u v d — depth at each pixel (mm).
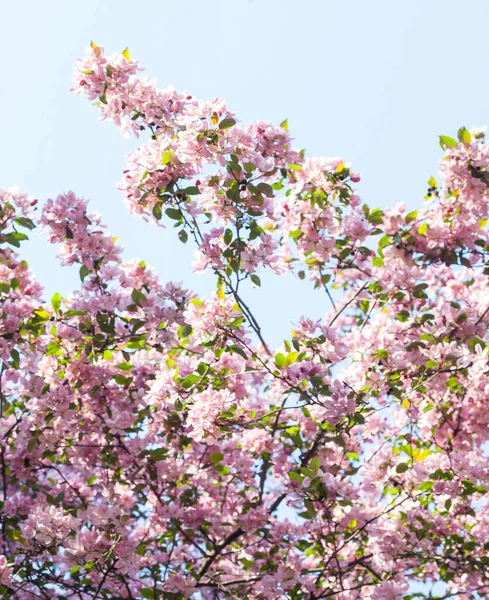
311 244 6309
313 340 5379
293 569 5895
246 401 6781
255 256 5617
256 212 5590
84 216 5918
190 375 5629
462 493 5883
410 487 6113
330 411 5289
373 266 6672
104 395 6230
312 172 6102
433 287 7742
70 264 5980
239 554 6770
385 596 5840
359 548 6785
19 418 6270
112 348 6211
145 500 6914
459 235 6359
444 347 5875
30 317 5898
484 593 6613
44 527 5383
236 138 5531
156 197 5680
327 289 6488
